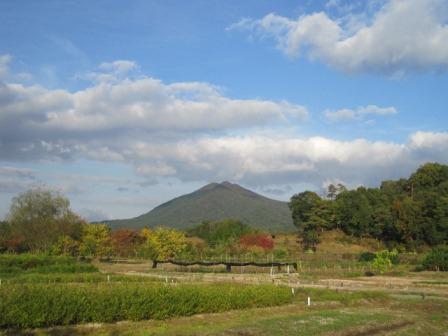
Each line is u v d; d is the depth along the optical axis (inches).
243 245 3791.8
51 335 863.7
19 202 3735.2
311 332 876.0
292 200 5457.7
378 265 2583.7
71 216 3634.4
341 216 4990.2
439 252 2773.1
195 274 2386.8
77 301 948.6
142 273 2388.0
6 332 861.8
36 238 3341.5
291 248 4419.3
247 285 1365.7
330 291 1544.0
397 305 1339.8
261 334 839.1
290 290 1381.6
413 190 5359.3
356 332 933.2
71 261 2497.5
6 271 2160.4
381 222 4685.0
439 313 1240.2
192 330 876.6
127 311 999.6
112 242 3570.4
